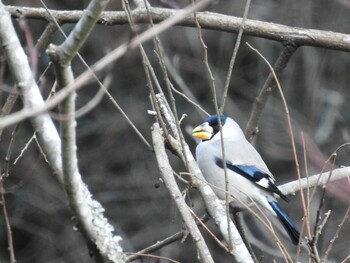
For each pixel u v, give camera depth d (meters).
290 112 16.27
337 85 16.81
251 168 9.30
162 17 8.31
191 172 6.50
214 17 8.31
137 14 8.30
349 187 9.41
